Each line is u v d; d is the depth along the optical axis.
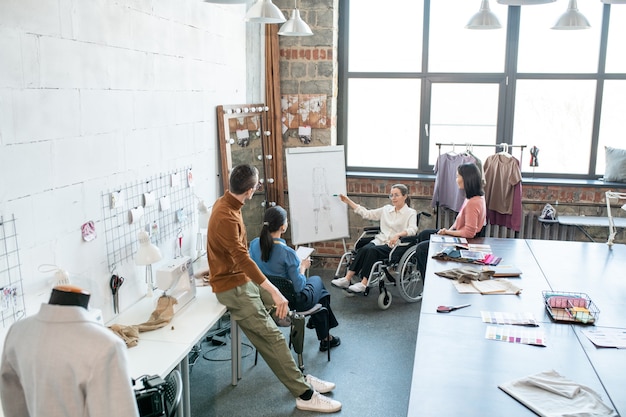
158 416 2.22
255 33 5.66
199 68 4.33
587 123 6.04
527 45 6.00
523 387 2.38
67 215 2.83
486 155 6.29
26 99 2.51
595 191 5.84
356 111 6.42
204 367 4.16
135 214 3.42
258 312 3.49
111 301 3.24
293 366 3.54
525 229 6.00
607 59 5.89
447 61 6.17
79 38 2.86
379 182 6.20
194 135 4.30
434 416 2.20
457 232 4.86
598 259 4.24
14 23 2.42
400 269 5.16
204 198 4.54
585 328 2.99
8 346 1.88
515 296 3.46
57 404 1.78
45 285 2.67
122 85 3.27
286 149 5.62
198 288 3.85
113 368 1.77
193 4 4.18
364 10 6.20
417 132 6.36
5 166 2.41
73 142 2.84
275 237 3.98
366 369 4.12
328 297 4.33
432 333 2.93
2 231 2.40
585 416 2.15
